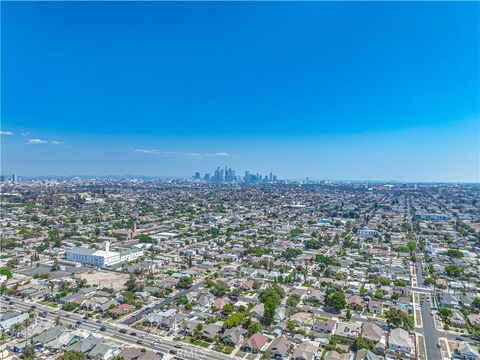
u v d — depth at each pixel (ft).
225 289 632.79
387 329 504.02
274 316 523.70
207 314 540.52
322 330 492.54
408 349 440.45
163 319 508.94
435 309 586.86
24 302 587.68
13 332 467.93
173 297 625.82
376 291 637.71
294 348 442.09
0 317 501.56
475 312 566.36
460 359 428.56
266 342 455.63
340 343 460.96
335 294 571.69
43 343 435.94
